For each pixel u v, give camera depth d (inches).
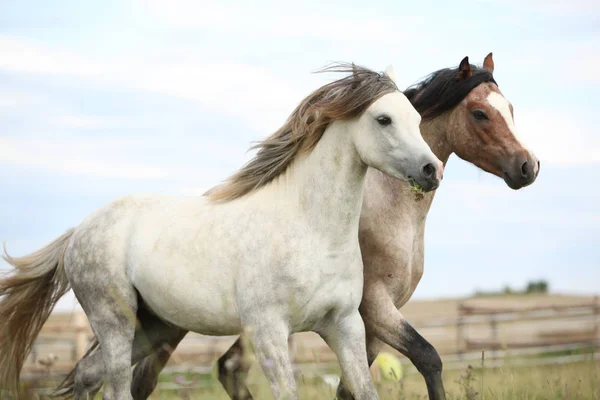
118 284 348.8
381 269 357.4
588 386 428.5
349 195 313.6
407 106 307.7
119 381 349.4
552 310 931.3
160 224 343.0
